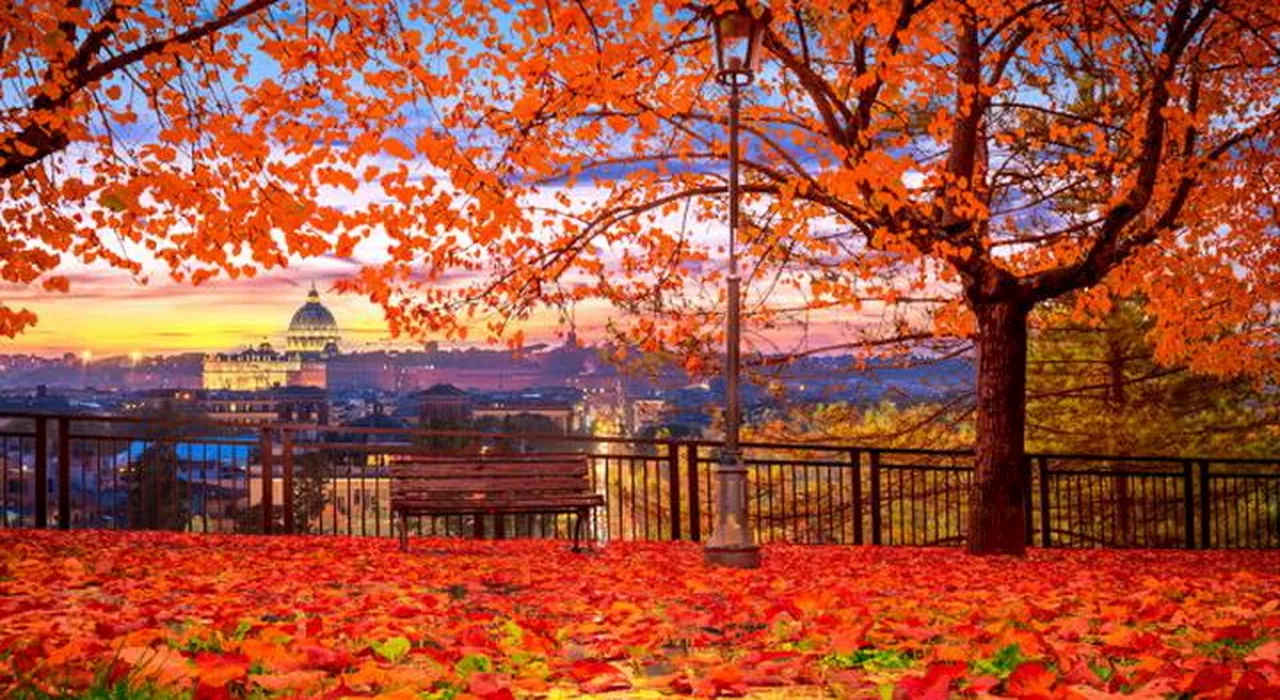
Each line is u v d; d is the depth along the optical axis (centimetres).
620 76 1149
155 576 793
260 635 452
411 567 950
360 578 819
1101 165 1512
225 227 1088
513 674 429
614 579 873
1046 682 346
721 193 1341
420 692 371
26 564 828
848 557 1242
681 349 1705
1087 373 2303
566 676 431
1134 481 2175
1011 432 1334
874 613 620
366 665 383
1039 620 589
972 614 582
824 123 1205
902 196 1089
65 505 1318
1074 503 2300
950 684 362
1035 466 2311
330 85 1095
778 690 402
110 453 1351
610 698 386
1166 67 1148
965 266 1263
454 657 432
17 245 1011
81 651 394
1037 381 2331
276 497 1402
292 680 359
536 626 530
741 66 1038
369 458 1388
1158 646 454
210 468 1365
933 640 515
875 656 469
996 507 1327
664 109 1305
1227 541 1702
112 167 1034
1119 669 421
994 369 1342
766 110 1341
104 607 565
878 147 1321
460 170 1204
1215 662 413
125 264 1084
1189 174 1255
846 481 2086
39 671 356
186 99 1035
